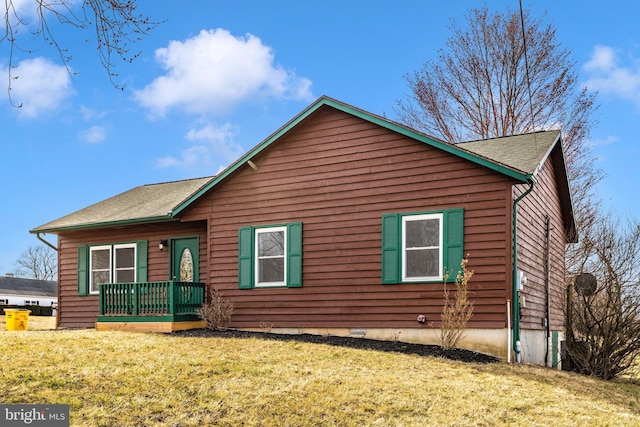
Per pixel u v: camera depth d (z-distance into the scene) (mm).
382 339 13883
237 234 16188
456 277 13172
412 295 13680
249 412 8578
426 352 12484
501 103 28516
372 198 14398
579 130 27688
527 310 14273
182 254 18234
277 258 15594
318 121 15359
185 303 15805
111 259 19438
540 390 10469
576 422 8836
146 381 9547
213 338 13742
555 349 17031
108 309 16453
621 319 14555
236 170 16219
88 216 20000
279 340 13555
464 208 13297
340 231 14719
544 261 16500
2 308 40625
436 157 13742
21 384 8914
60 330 15977
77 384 9172
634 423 9117
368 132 14641
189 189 20438
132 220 17922
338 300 14531
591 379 13516
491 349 12750
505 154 14914
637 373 15484
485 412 8953
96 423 7859
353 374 10469
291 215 15414
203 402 8844
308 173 15320
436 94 29859
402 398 9336
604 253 14797
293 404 8914
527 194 14133
